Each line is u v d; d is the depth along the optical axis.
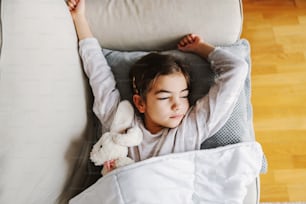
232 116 0.98
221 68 0.98
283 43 1.60
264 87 1.50
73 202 0.86
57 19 0.89
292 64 1.54
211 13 1.05
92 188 0.85
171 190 0.85
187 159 0.89
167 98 0.92
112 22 1.06
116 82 1.06
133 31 1.07
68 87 0.89
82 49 1.00
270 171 1.31
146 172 0.84
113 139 0.90
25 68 0.72
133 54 1.08
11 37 0.70
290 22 1.66
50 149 0.79
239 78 0.95
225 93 0.94
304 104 1.45
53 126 0.80
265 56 1.57
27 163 0.70
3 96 0.65
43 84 0.78
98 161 0.90
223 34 1.07
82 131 0.96
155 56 0.97
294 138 1.38
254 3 1.73
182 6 1.05
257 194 0.94
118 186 0.82
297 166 1.32
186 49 1.06
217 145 0.97
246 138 0.98
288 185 1.28
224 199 0.89
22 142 0.69
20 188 0.69
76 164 0.92
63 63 0.88
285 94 1.47
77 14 1.03
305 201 1.25
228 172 0.90
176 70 0.93
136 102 1.00
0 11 0.70
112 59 1.08
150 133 0.98
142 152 0.96
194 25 1.06
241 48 1.08
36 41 0.77
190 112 0.98
